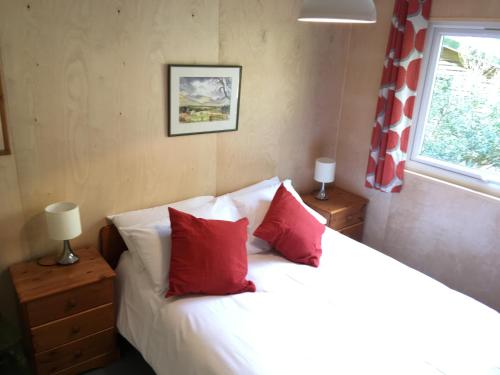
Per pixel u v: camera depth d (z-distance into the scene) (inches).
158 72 95.0
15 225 86.4
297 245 97.0
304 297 84.4
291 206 101.8
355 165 136.2
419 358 69.7
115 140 93.8
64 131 86.6
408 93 114.5
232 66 105.9
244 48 107.4
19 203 85.7
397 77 112.9
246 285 85.4
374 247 137.3
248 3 103.9
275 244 99.1
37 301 77.3
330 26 122.3
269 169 126.3
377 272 95.2
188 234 84.9
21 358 82.2
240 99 111.5
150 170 101.3
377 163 124.6
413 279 93.0
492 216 105.6
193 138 106.1
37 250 90.6
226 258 84.0
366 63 125.5
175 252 84.5
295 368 65.5
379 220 133.0
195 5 95.4
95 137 90.9
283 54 115.6
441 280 120.6
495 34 100.3
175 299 82.3
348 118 134.7
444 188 114.3
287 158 129.6
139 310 85.4
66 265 87.4
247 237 97.5
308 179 138.7
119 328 90.0
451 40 110.0
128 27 87.9
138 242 89.6
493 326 78.5
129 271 92.0
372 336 74.0
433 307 83.2
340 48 127.6
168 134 101.2
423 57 114.5
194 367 68.7
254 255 100.6
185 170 107.6
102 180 94.7
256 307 80.3
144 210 100.8
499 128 105.3
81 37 82.9
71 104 85.7
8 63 77.0
